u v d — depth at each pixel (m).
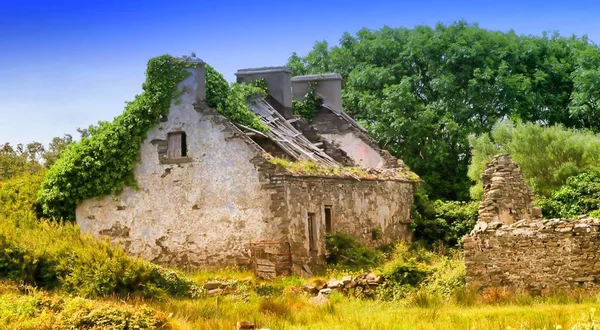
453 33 61.38
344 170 39.31
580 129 54.62
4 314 21.03
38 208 36.31
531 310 21.81
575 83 57.69
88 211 35.97
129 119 35.69
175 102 35.47
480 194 47.38
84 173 35.72
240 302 26.55
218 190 34.66
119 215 35.69
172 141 35.47
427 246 44.59
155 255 35.22
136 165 35.75
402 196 45.38
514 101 57.16
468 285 25.64
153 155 35.59
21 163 47.03
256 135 36.34
